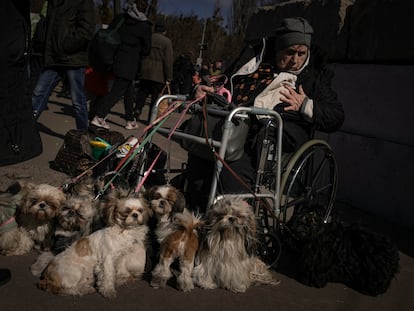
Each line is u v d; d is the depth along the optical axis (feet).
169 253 9.87
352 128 18.72
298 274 11.51
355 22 18.47
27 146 16.33
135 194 10.62
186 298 9.79
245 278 10.34
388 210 16.90
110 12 61.93
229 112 10.79
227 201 10.19
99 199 11.11
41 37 20.31
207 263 10.22
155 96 31.48
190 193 12.44
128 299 9.45
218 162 10.64
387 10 17.07
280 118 11.27
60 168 17.47
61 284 9.25
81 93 20.83
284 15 21.91
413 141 16.14
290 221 12.34
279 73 13.30
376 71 17.67
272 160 12.00
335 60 19.72
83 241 9.71
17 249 10.94
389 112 17.10
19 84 15.43
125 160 11.98
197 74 45.83
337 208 17.79
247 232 10.14
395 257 11.09
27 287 9.45
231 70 14.79
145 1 24.95
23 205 10.56
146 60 30.12
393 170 16.79
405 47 16.34
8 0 13.29
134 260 9.95
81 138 16.99
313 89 13.04
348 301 10.71
